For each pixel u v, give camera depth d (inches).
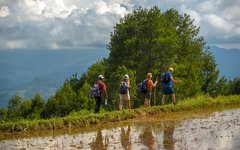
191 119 743.7
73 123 696.4
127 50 2192.4
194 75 2197.3
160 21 2202.3
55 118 720.3
